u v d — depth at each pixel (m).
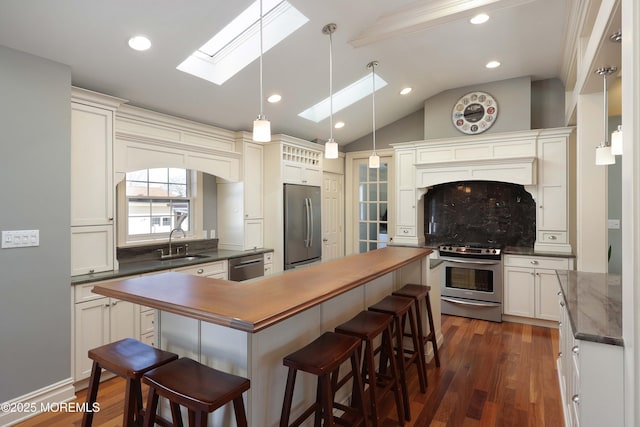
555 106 4.51
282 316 1.39
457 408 2.42
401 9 2.96
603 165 2.72
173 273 2.15
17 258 2.26
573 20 2.88
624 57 1.29
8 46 2.20
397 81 4.37
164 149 3.43
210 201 4.39
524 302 4.16
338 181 6.00
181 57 2.81
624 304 1.37
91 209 2.75
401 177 5.09
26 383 2.30
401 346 2.43
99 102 2.78
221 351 1.68
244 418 1.42
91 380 1.75
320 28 3.01
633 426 1.26
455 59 3.94
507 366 3.06
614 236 4.56
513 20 3.20
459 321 4.33
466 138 4.59
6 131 2.20
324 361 1.58
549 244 4.19
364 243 5.98
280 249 4.45
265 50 3.08
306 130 5.02
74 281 2.54
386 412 2.38
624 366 1.45
